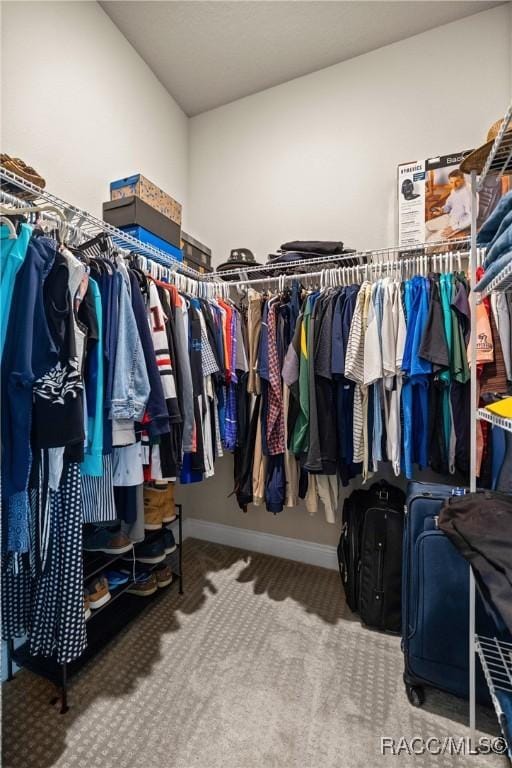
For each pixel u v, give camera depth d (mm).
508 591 665
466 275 1464
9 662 1208
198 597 1675
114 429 1084
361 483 1921
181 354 1365
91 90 1693
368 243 1969
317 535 2012
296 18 1785
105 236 1247
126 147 1918
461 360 1345
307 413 1514
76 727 1036
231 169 2340
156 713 1082
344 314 1524
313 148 2111
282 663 1281
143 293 1260
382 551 1464
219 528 2250
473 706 998
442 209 1729
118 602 1554
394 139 1921
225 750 978
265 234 2238
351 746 991
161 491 1640
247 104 2295
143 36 1896
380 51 1949
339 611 1580
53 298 934
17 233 887
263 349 1654
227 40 1911
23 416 866
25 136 1398
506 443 1259
